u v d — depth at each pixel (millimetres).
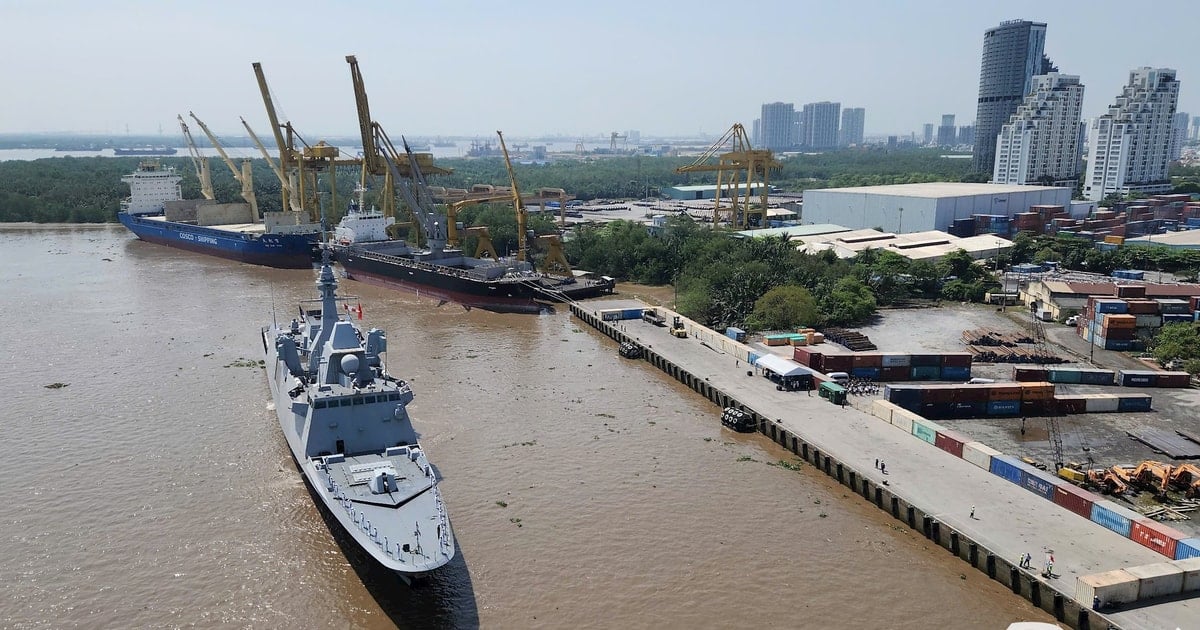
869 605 38500
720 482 52188
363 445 46344
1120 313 91938
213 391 69125
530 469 53688
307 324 64375
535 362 81312
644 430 61750
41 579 39750
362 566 40594
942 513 45469
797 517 47438
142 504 47750
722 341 83562
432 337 92062
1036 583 38250
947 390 65188
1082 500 45219
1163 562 39562
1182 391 73062
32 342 85688
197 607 37688
